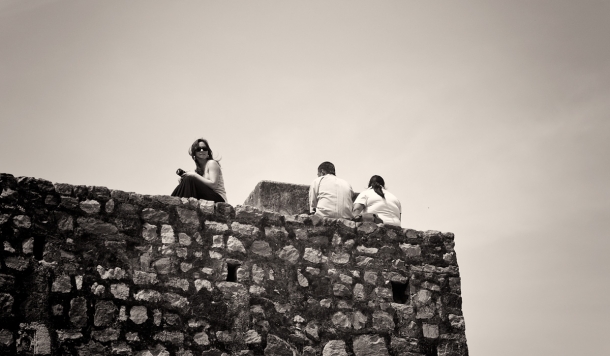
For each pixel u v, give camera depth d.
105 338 9.91
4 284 9.65
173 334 10.21
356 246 11.55
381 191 12.48
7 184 10.03
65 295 9.89
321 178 12.20
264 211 11.20
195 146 12.03
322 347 10.88
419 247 11.90
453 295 11.80
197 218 10.83
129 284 10.22
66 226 10.17
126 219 10.48
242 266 10.84
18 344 9.54
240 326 10.55
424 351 11.38
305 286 11.08
